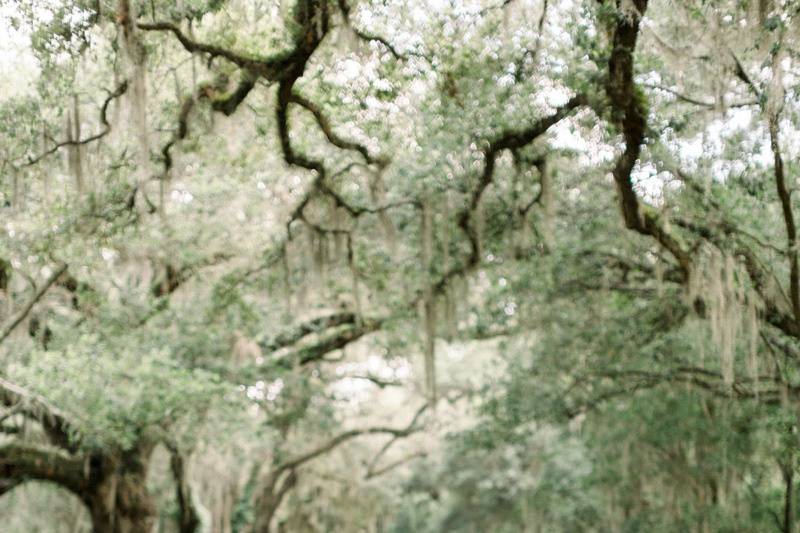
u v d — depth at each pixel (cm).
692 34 1229
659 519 2189
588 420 2053
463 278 1723
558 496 2836
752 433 1914
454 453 3259
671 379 1775
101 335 1695
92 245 1536
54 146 1421
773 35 1160
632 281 1741
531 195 1633
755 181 1394
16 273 1722
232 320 1819
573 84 1261
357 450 3028
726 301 1398
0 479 1775
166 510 2495
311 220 1688
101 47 1445
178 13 1216
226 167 1605
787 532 1906
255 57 1231
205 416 1639
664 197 1388
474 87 1309
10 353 1638
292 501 2903
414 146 1477
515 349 2070
